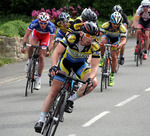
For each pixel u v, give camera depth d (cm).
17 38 3014
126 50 3678
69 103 1307
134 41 4481
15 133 1344
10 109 1669
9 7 4622
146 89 2025
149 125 1405
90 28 1124
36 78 1977
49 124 1160
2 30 3275
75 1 5334
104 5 5419
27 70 2002
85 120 1476
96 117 1512
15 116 1556
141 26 2866
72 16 4066
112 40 2138
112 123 1432
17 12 4625
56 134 1316
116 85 2145
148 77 2356
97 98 1845
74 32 1176
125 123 1430
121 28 2092
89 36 1134
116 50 2056
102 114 1554
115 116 1525
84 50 1188
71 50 1203
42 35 2047
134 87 2081
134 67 2733
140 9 2819
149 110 1611
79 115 1548
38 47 1948
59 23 2019
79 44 1174
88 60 1446
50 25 1997
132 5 5541
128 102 1753
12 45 2977
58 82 1206
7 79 2353
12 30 3300
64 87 1198
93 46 1190
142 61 3020
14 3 4453
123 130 1349
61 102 1166
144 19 2855
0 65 2809
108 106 1688
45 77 2425
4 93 1997
